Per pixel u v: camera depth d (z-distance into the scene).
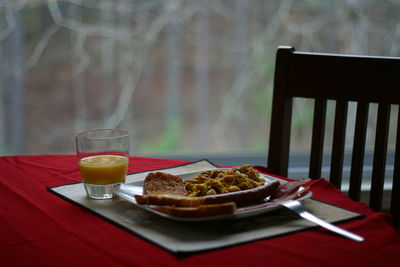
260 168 1.00
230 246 0.59
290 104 1.14
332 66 1.07
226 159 1.94
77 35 1.83
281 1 1.92
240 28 1.92
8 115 1.84
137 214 0.71
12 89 1.82
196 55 1.92
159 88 1.93
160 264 0.55
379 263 0.56
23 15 1.78
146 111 1.94
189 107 1.96
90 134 0.85
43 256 0.58
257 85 1.98
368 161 2.01
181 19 1.89
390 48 2.00
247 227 0.65
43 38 1.81
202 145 2.00
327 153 2.05
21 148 1.87
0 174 0.93
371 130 2.05
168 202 0.68
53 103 1.86
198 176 0.79
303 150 2.05
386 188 1.85
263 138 2.03
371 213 0.73
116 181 0.79
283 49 1.12
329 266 0.55
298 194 0.74
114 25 1.85
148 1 1.86
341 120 1.06
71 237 0.63
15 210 0.73
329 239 0.62
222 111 1.98
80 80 1.87
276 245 0.60
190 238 0.62
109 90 1.90
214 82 1.95
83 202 0.76
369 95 1.03
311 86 1.10
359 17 1.96
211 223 0.67
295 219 0.68
